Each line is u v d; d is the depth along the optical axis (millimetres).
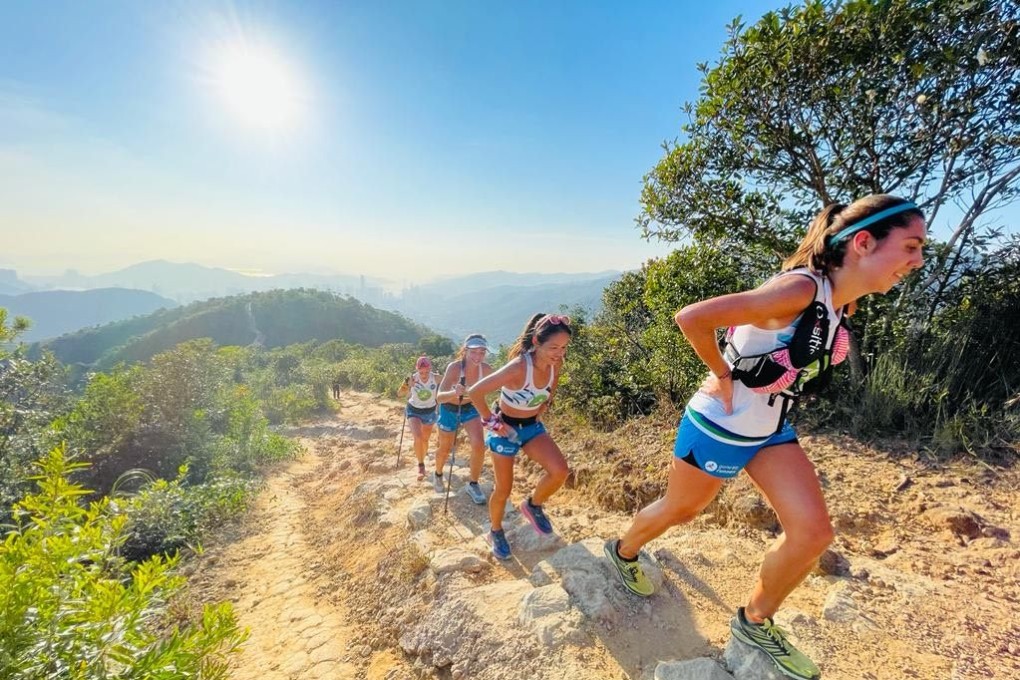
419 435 6480
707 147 5664
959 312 4734
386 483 6461
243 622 4242
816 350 1841
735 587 2863
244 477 9609
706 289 5918
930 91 4473
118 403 9781
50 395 9539
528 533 3951
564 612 2730
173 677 2100
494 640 2781
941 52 4316
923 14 4305
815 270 1887
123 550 5605
